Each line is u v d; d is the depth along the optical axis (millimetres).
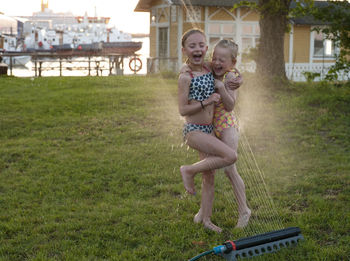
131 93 12016
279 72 13094
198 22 21609
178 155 6789
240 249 3451
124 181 5598
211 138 3717
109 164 6301
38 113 9547
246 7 21734
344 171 5859
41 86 13625
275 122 8922
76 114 9539
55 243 3834
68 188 5285
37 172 5953
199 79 3684
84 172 5887
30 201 4887
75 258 3547
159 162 6402
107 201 4918
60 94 11789
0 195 5098
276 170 6000
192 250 3719
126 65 34719
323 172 5875
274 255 3502
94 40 71000
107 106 10305
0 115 9242
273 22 12992
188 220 4344
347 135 7797
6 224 4199
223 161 3688
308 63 23047
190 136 3779
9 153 6797
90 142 7578
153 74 18562
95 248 3736
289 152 6875
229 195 4984
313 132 8117
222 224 4254
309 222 4223
